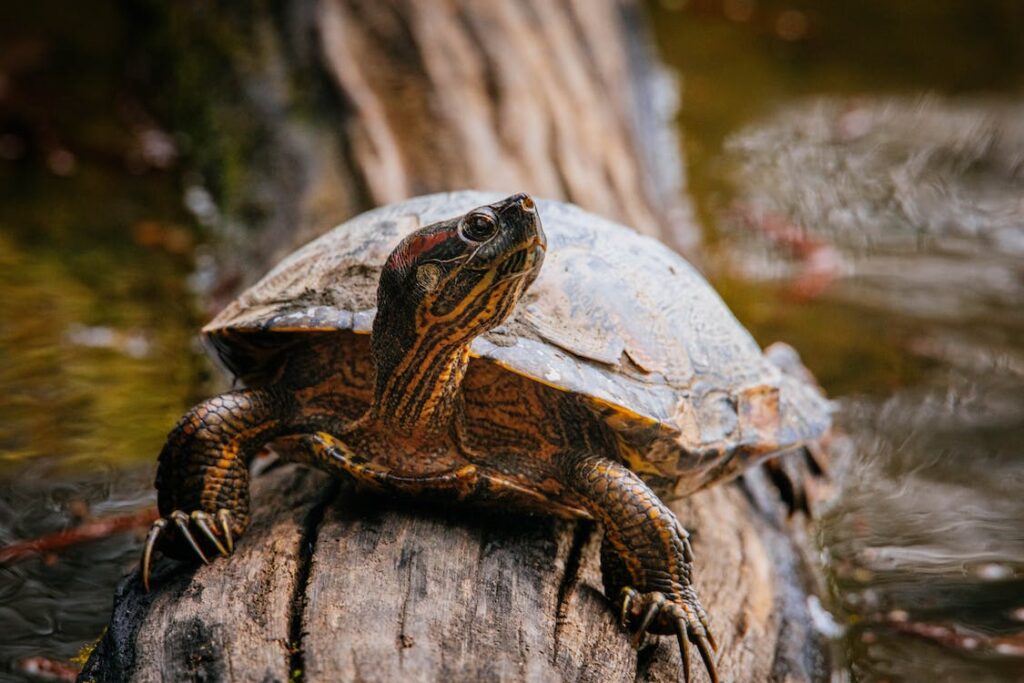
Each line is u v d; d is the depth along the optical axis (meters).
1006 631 6.71
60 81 15.46
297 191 10.95
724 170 14.23
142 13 15.93
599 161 11.44
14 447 8.23
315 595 5.06
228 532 5.50
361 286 5.66
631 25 15.62
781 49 17.91
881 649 6.59
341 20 12.64
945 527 7.86
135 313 10.53
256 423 5.59
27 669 6.04
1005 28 18.52
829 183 13.99
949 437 9.05
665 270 6.31
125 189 13.13
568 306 5.69
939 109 15.88
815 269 11.98
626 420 5.39
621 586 5.43
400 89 11.80
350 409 5.68
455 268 4.96
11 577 6.87
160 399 9.07
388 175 10.54
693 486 6.09
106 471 8.01
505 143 11.12
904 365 10.16
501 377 5.52
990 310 11.23
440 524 5.51
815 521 7.92
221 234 11.58
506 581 5.23
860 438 9.05
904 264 12.15
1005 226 12.98
